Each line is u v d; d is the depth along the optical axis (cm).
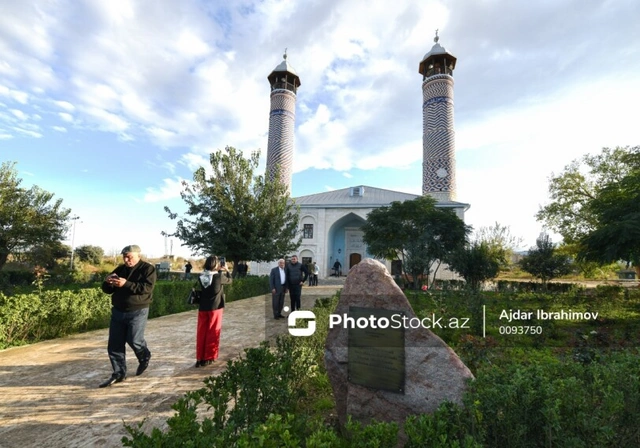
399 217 2108
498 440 214
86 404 366
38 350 574
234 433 210
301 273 854
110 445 290
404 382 286
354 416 298
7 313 582
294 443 175
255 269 3105
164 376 450
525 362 473
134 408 357
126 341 441
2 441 294
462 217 2795
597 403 223
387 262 2833
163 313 971
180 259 5169
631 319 854
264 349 337
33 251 1759
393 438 191
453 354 282
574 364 279
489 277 1653
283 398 299
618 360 284
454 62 3089
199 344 492
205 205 1553
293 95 3488
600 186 1942
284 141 3378
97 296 761
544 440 208
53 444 290
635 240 939
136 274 445
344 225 3456
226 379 279
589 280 3114
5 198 1652
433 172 2975
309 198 3394
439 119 2991
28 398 380
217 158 1588
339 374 316
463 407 236
